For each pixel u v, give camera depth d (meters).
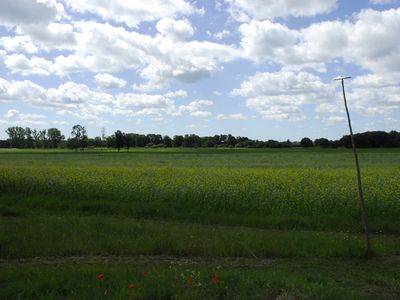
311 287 5.91
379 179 19.28
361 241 9.41
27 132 148.25
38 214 13.49
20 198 16.14
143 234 9.79
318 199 13.89
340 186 16.19
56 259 8.12
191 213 13.08
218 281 6.01
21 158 59.94
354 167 32.84
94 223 11.02
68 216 12.88
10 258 8.16
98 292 5.76
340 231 11.23
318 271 7.46
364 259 8.28
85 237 9.36
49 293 5.77
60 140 146.12
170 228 10.91
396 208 13.00
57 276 6.41
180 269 7.14
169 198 15.59
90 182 18.53
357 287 6.59
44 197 16.17
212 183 17.41
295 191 15.09
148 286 5.82
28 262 7.91
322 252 8.45
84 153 80.94
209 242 9.03
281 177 20.31
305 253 8.45
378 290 6.46
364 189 15.27
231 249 8.49
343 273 7.35
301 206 13.66
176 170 26.48
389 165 36.22
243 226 11.91
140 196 15.96
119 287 5.92
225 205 14.14
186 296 5.54
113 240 9.09
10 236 9.36
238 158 53.62
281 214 13.15
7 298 5.71
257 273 6.75
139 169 27.61
